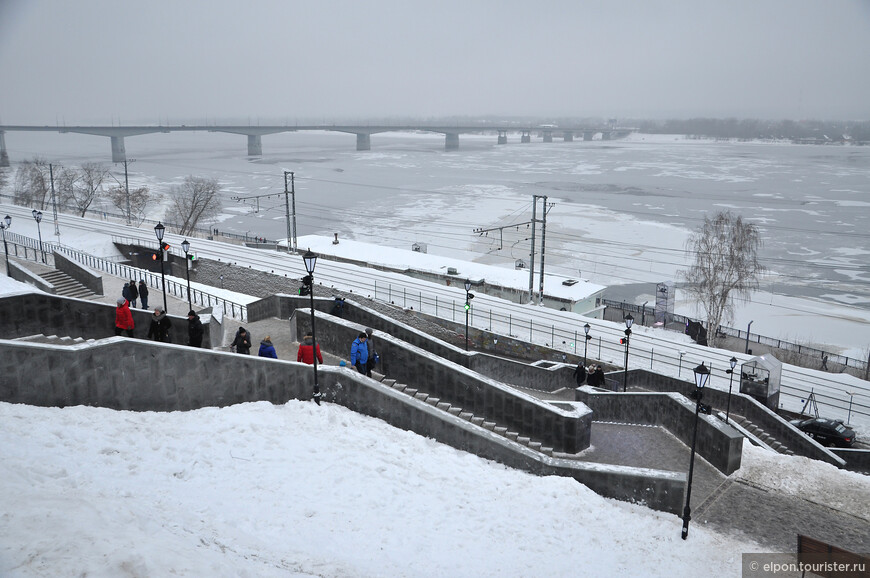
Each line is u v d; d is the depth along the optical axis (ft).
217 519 32.63
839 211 358.43
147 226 264.11
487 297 149.18
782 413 102.53
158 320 58.59
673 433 63.46
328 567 30.04
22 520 25.04
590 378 84.53
